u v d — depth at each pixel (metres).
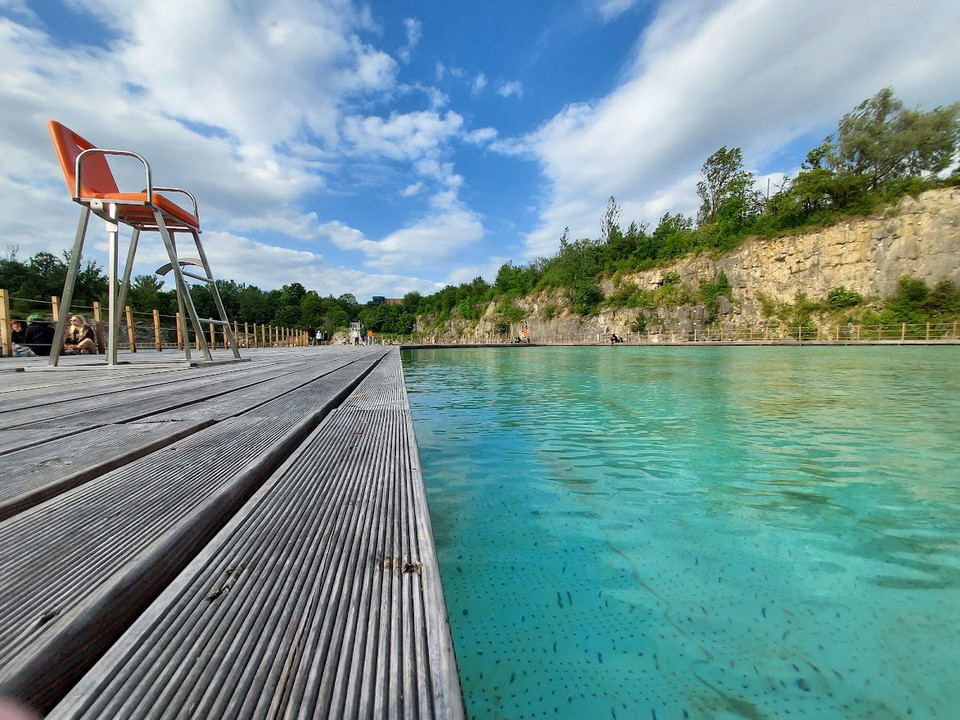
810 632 1.06
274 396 2.42
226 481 0.98
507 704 0.85
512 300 52.84
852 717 0.82
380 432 1.59
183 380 3.29
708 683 0.90
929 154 35.50
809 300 31.91
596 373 8.50
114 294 4.46
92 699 0.41
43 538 0.68
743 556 1.45
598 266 44.50
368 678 0.45
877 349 18.48
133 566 0.61
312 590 0.60
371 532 0.79
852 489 2.07
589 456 2.67
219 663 0.46
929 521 1.72
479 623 1.09
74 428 1.50
